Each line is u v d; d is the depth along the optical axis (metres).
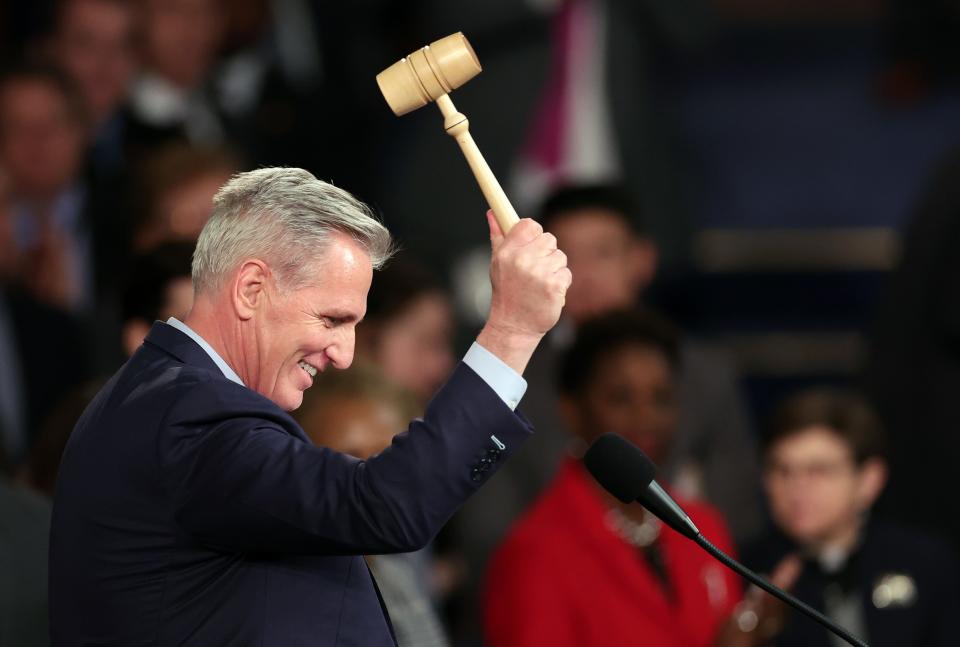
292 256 9.88
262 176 10.13
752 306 30.44
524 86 26.38
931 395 22.25
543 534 15.74
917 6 33.03
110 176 23.70
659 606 15.52
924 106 33.47
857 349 29.81
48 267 23.11
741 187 32.09
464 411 9.46
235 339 10.01
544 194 26.12
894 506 22.27
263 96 27.08
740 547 17.61
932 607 17.19
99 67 25.14
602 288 21.05
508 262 9.66
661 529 15.91
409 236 26.06
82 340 21.33
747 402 29.38
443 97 10.09
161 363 10.08
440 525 9.42
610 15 26.94
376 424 13.33
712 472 20.75
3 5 28.64
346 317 9.99
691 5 27.84
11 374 20.80
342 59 27.73
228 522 9.40
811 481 17.17
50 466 14.35
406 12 27.56
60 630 10.06
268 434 9.51
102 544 9.75
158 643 9.65
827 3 35.66
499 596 15.79
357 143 27.81
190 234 18.83
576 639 15.48
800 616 17.08
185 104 25.98
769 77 34.56
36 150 22.89
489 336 9.64
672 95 29.38
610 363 16.17
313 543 9.36
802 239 30.86
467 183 26.14
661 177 27.06
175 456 9.58
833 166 32.53
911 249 22.69
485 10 26.48
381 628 10.12
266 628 9.64
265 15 27.19
